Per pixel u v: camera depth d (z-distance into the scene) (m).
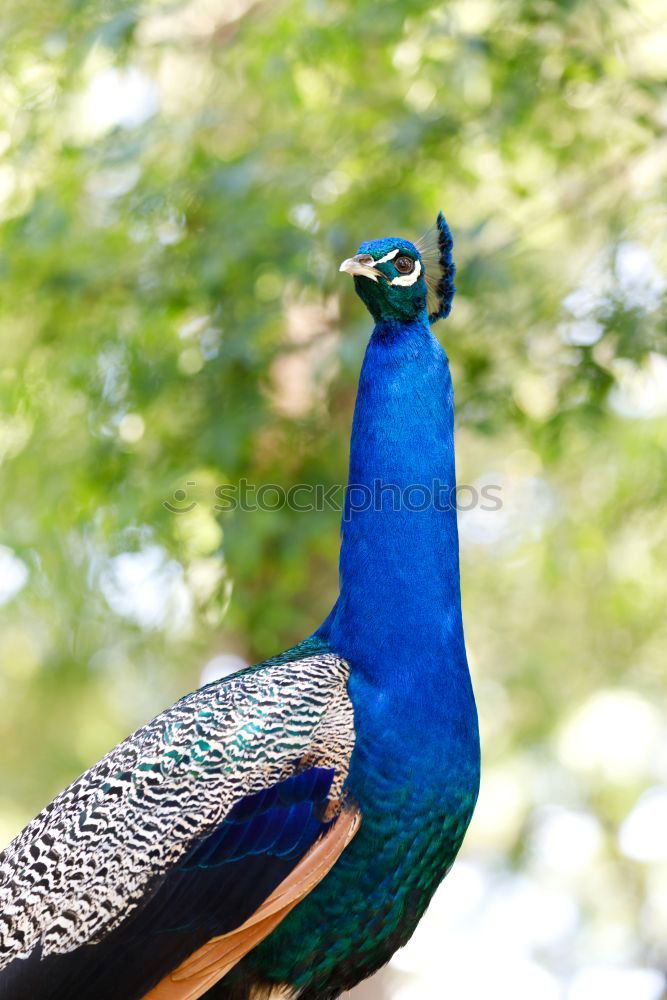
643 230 17.42
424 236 11.18
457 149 17.09
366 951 9.12
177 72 19.50
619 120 17.59
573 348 16.92
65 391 17.98
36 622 22.17
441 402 9.84
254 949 8.91
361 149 17.06
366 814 8.85
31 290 17.70
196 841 8.59
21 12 17.67
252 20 17.59
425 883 9.18
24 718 28.48
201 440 16.91
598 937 29.84
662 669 24.28
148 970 8.53
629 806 27.06
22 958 8.49
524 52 16.52
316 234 16.53
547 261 19.25
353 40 16.39
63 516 18.30
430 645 9.27
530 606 24.44
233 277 16.86
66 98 17.58
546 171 18.52
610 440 19.31
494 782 27.03
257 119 18.00
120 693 27.53
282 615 17.42
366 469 9.65
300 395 18.48
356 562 9.52
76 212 17.89
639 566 21.45
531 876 29.20
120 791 8.80
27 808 29.62
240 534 16.30
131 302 17.48
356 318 16.92
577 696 25.14
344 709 9.00
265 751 8.78
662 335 16.59
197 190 16.83
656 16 19.12
